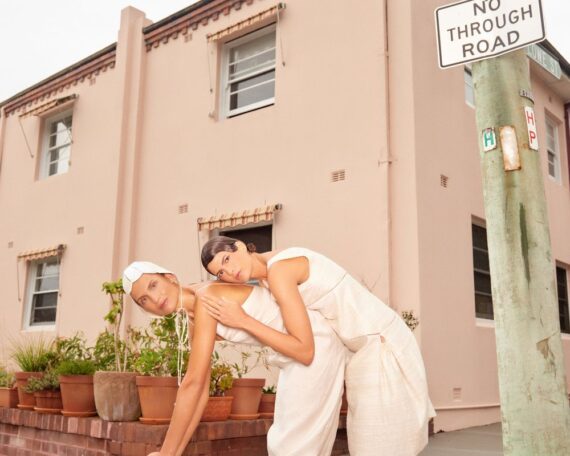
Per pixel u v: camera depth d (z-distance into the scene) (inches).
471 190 289.4
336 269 96.9
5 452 192.5
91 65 414.9
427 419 94.1
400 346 94.8
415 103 257.3
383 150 258.1
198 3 354.0
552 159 414.9
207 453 156.0
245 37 338.0
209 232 323.6
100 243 370.0
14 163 469.7
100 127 395.9
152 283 95.9
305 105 292.8
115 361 193.3
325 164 278.1
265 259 98.0
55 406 182.7
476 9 114.3
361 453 89.7
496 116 108.5
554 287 101.7
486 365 273.4
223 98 342.0
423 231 247.3
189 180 337.7
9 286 439.2
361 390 92.1
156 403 153.3
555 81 394.3
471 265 277.7
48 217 420.2
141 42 385.4
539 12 107.9
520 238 101.8
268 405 190.1
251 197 304.8
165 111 363.3
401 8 269.4
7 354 414.0
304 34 301.6
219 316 91.2
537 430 94.4
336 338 95.5
